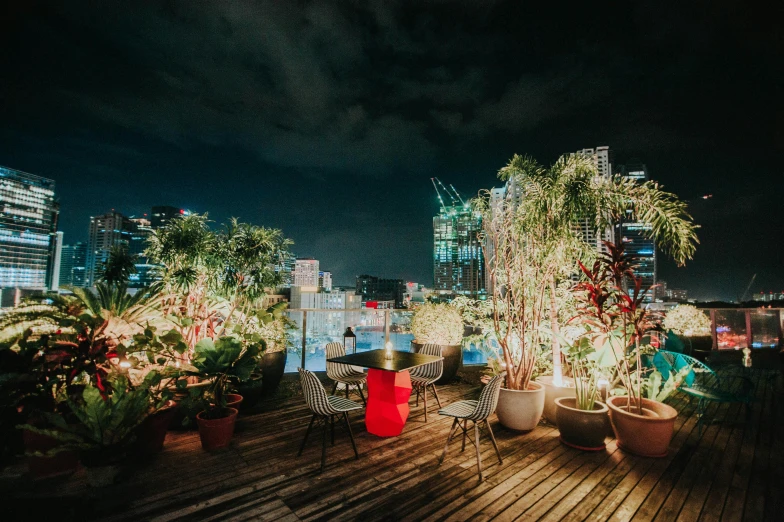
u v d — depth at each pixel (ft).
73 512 8.45
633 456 11.73
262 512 8.52
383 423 13.12
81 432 9.33
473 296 20.42
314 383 10.89
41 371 10.25
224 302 18.25
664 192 12.98
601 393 14.71
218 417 12.37
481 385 20.26
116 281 15.70
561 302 16.87
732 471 10.81
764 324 28.94
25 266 299.38
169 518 8.26
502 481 10.07
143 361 12.69
